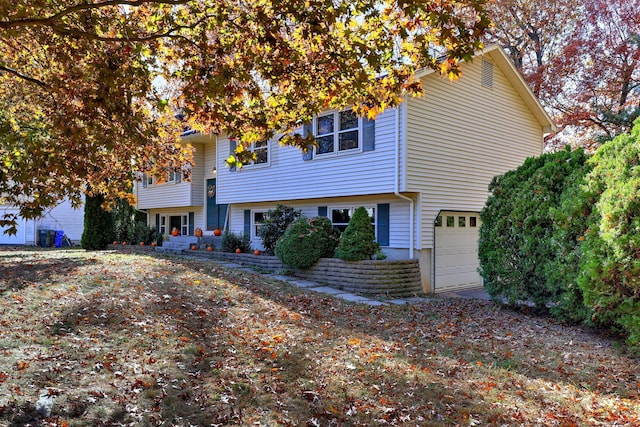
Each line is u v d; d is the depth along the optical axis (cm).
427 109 1190
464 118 1305
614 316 664
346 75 476
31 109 681
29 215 417
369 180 1208
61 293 722
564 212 755
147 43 496
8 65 600
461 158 1294
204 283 908
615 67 1792
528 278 864
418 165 1162
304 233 1234
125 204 2200
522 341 669
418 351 595
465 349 615
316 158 1349
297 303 848
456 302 1027
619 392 469
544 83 1991
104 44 464
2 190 416
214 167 1933
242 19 457
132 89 455
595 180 707
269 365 504
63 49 475
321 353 555
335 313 814
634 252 569
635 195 573
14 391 380
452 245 1286
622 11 1753
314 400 422
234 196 1680
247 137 513
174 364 482
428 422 387
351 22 469
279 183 1487
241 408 397
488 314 883
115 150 552
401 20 458
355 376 485
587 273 627
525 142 1532
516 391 463
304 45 489
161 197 2130
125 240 2188
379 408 409
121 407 377
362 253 1141
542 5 2036
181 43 491
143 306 682
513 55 2222
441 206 1232
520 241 867
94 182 619
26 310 620
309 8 436
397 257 1224
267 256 1405
